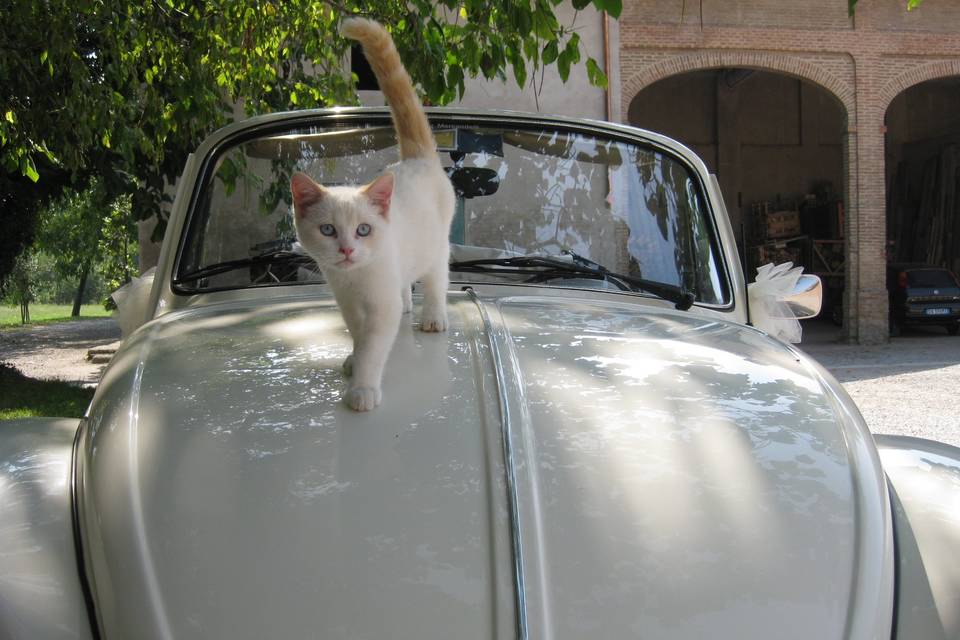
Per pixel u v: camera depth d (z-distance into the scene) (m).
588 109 12.27
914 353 13.84
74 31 4.86
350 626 1.12
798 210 23.58
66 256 30.81
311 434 1.40
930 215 23.05
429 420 1.43
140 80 6.18
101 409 1.56
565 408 1.48
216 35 5.26
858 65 15.27
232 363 1.65
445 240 1.97
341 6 4.84
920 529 1.43
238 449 1.37
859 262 15.72
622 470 1.35
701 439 1.45
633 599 1.16
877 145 15.49
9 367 12.48
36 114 5.47
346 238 1.56
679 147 2.65
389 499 1.27
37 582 1.22
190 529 1.24
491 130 2.56
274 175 2.48
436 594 1.15
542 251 2.55
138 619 1.14
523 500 1.28
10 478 1.43
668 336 1.90
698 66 14.52
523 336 1.78
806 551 1.27
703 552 1.24
